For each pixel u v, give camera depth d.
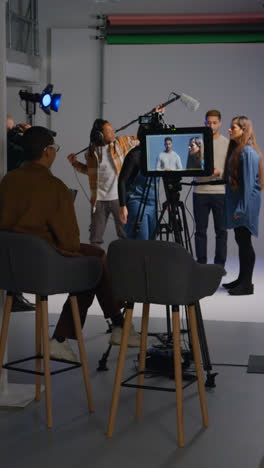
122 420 3.57
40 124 10.77
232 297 7.21
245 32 10.35
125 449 3.17
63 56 10.66
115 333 4.39
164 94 10.60
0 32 3.76
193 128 3.89
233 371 4.49
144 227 5.71
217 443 3.25
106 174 8.11
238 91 10.52
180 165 3.96
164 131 3.94
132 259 3.24
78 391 4.05
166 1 10.50
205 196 8.27
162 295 3.23
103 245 10.77
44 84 10.73
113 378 4.32
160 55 10.56
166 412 3.70
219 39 10.38
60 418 3.60
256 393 4.03
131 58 10.59
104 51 10.61
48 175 3.58
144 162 3.99
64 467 2.96
